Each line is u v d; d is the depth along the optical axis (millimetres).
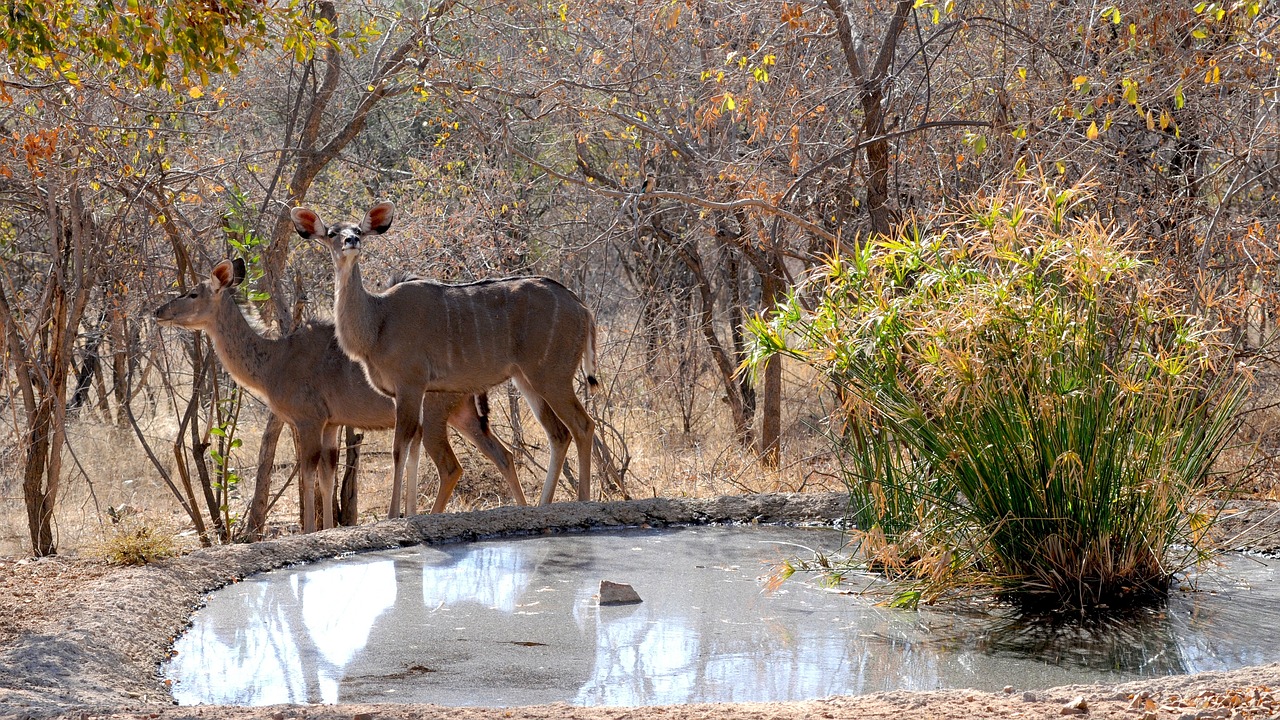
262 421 17203
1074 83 9562
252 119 13648
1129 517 7508
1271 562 8531
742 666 6082
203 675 6008
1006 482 7508
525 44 13102
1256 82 10836
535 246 16484
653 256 16484
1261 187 13195
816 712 4676
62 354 10719
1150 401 7656
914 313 7809
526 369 11062
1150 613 7199
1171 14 9992
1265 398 12719
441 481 11547
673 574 8211
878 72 10969
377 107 15977
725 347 17641
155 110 10062
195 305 10805
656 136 11773
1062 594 7426
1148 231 11656
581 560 8680
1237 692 4703
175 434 16266
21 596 7117
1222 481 9469
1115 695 4840
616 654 6305
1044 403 7336
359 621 7027
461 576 8195
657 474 14273
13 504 13641
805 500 10289
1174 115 11508
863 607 7344
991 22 11172
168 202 11242
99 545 8734
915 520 8031
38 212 11977
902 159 12469
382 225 10492
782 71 11617
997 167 11594
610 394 14516
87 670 5793
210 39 6980
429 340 10461
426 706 4941
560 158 15703
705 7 11992
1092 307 7660
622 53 12203
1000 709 4664
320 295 15539
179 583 7605
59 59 7816
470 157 14609
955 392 7406
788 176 12188
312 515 11055
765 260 13125
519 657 6254
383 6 13125
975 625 6930
